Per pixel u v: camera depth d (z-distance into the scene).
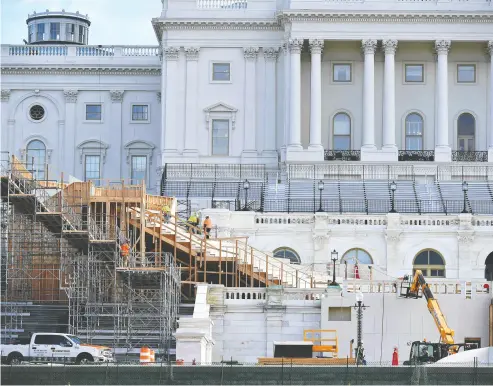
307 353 146.62
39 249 159.62
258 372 120.06
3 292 157.50
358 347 146.38
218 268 166.12
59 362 134.00
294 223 183.62
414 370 119.88
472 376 119.62
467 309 153.38
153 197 175.50
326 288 154.00
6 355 138.38
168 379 119.94
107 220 159.88
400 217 183.25
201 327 143.12
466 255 182.25
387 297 152.62
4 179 157.00
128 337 147.88
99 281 155.00
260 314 153.00
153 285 155.00
